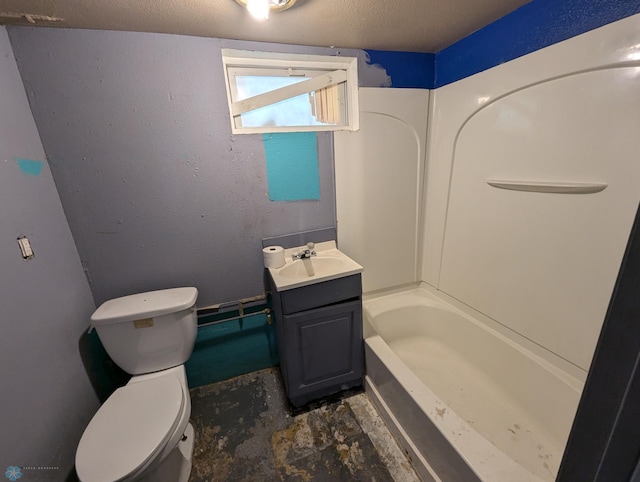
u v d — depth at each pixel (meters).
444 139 1.77
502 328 1.57
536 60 1.19
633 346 0.39
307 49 1.53
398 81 1.74
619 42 0.93
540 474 1.15
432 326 1.97
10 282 0.98
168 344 1.39
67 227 1.35
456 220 1.77
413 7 1.17
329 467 1.30
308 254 1.69
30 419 0.99
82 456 0.96
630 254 0.38
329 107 1.74
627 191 0.98
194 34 1.33
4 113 1.07
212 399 1.70
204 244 1.61
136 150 1.38
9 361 0.93
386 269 2.05
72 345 1.28
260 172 1.61
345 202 1.82
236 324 1.78
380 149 1.80
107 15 1.10
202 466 1.33
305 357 1.50
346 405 1.62
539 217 1.28
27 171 1.15
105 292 1.50
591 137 1.05
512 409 1.45
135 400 1.18
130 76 1.30
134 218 1.46
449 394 1.57
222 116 1.47
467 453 0.98
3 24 1.11
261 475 1.28
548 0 1.11
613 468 0.45
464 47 1.54
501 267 1.51
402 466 1.28
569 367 1.26
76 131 1.29
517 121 1.31
